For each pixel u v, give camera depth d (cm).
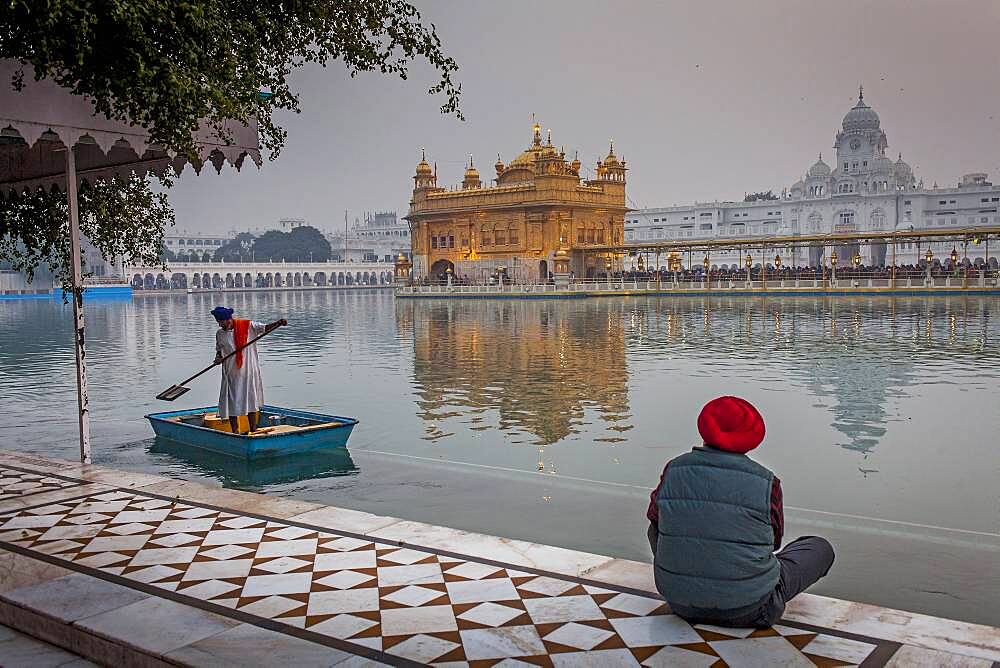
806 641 409
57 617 451
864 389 1537
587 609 454
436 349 2444
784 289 5766
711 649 402
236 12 679
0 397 1562
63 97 651
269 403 1464
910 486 858
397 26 747
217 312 988
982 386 1555
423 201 7956
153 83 562
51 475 786
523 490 842
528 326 3353
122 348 2612
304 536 595
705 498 411
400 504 795
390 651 407
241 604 470
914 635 414
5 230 972
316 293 9581
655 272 6906
